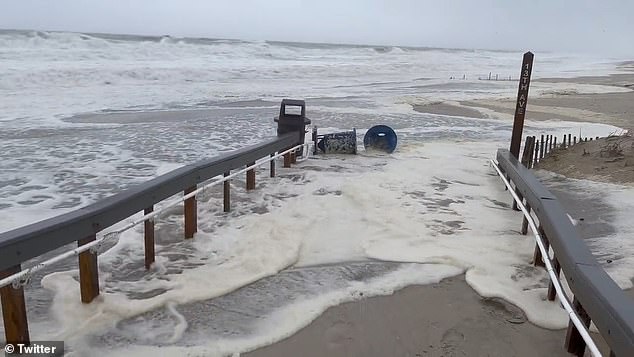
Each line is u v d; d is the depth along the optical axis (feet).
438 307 14.47
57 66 94.12
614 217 23.62
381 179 30.01
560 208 16.21
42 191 27.32
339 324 13.43
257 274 16.22
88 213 13.17
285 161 33.19
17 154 36.17
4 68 85.92
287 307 14.21
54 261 12.34
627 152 35.45
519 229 21.40
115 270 16.60
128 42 138.00
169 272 16.52
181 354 11.70
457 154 40.01
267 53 176.24
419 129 54.95
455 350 12.35
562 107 80.02
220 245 18.94
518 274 16.65
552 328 13.37
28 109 59.67
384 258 17.87
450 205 24.97
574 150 39.22
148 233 16.47
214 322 13.32
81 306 13.65
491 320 13.79
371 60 198.08
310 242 19.25
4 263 10.84
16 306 11.38
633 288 15.71
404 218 22.22
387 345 12.51
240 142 43.32
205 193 26.48
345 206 24.18
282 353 12.03
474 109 75.72
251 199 25.57
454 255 17.94
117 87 86.84
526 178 21.71
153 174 31.53
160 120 54.95
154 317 13.47
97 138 43.19
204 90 89.56
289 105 34.45
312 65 151.12
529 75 29.40
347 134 38.14
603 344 12.23
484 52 404.98
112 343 12.12
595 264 11.77
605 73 211.20
